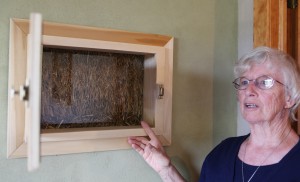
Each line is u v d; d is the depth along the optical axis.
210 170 1.05
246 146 1.04
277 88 0.92
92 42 1.02
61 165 1.02
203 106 1.32
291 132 1.00
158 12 1.20
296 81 0.93
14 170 0.95
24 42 0.93
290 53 1.42
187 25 1.27
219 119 1.36
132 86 1.18
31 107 0.54
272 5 1.28
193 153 1.29
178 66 1.25
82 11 1.05
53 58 1.03
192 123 1.29
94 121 1.10
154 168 1.08
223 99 1.38
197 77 1.30
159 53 1.15
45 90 1.02
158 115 1.16
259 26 1.29
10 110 0.91
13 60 0.91
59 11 1.01
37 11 0.98
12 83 0.91
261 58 0.95
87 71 1.09
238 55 1.41
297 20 1.39
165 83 1.17
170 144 1.19
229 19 1.40
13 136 0.92
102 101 1.12
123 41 1.09
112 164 1.11
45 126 1.02
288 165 0.89
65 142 1.00
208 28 1.33
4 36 0.93
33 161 0.54
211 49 1.34
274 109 0.93
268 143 0.98
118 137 1.08
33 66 0.54
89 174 1.07
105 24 1.09
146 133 1.12
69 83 1.06
